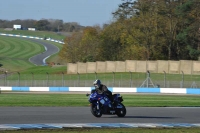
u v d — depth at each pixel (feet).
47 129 130.82
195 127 145.18
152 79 546.67
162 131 132.36
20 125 137.80
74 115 173.47
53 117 164.35
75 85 548.31
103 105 167.02
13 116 164.76
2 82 601.62
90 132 127.03
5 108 202.18
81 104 238.27
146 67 604.49
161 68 593.83
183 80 490.08
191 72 569.64
